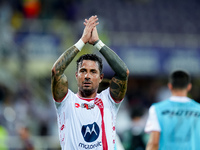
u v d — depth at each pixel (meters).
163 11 75.12
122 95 16.98
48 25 56.84
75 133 16.33
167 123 22.19
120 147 24.88
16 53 51.25
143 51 57.44
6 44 50.94
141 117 30.33
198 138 22.12
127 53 57.19
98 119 16.53
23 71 51.22
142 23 71.25
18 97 48.75
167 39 60.25
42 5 64.94
